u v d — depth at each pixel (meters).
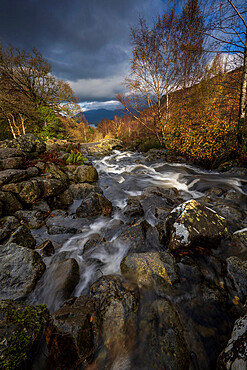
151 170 10.58
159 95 13.23
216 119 9.41
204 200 5.51
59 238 3.99
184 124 11.33
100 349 1.80
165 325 1.97
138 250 3.33
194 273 2.66
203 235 2.96
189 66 12.48
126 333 1.92
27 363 1.64
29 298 2.43
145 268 2.58
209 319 2.10
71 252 3.42
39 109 22.30
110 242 3.59
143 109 14.05
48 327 1.86
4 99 16.97
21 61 21.97
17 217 4.46
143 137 20.44
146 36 12.12
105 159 14.79
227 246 3.10
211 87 10.72
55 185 5.84
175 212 3.54
